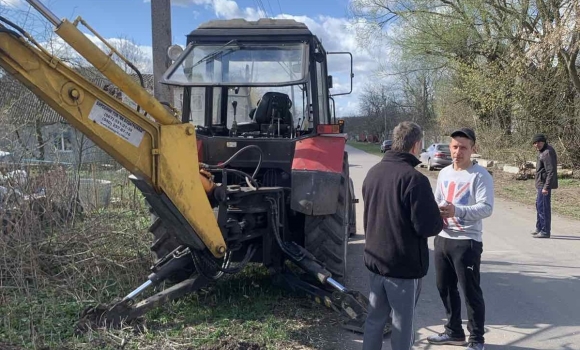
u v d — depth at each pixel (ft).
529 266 22.35
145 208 24.64
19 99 21.17
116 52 11.71
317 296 14.89
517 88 60.34
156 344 12.84
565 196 44.39
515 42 59.47
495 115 71.92
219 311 15.11
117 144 10.96
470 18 63.26
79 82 10.40
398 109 201.05
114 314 13.61
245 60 16.33
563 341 14.35
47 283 16.05
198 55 16.53
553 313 16.57
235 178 16.92
